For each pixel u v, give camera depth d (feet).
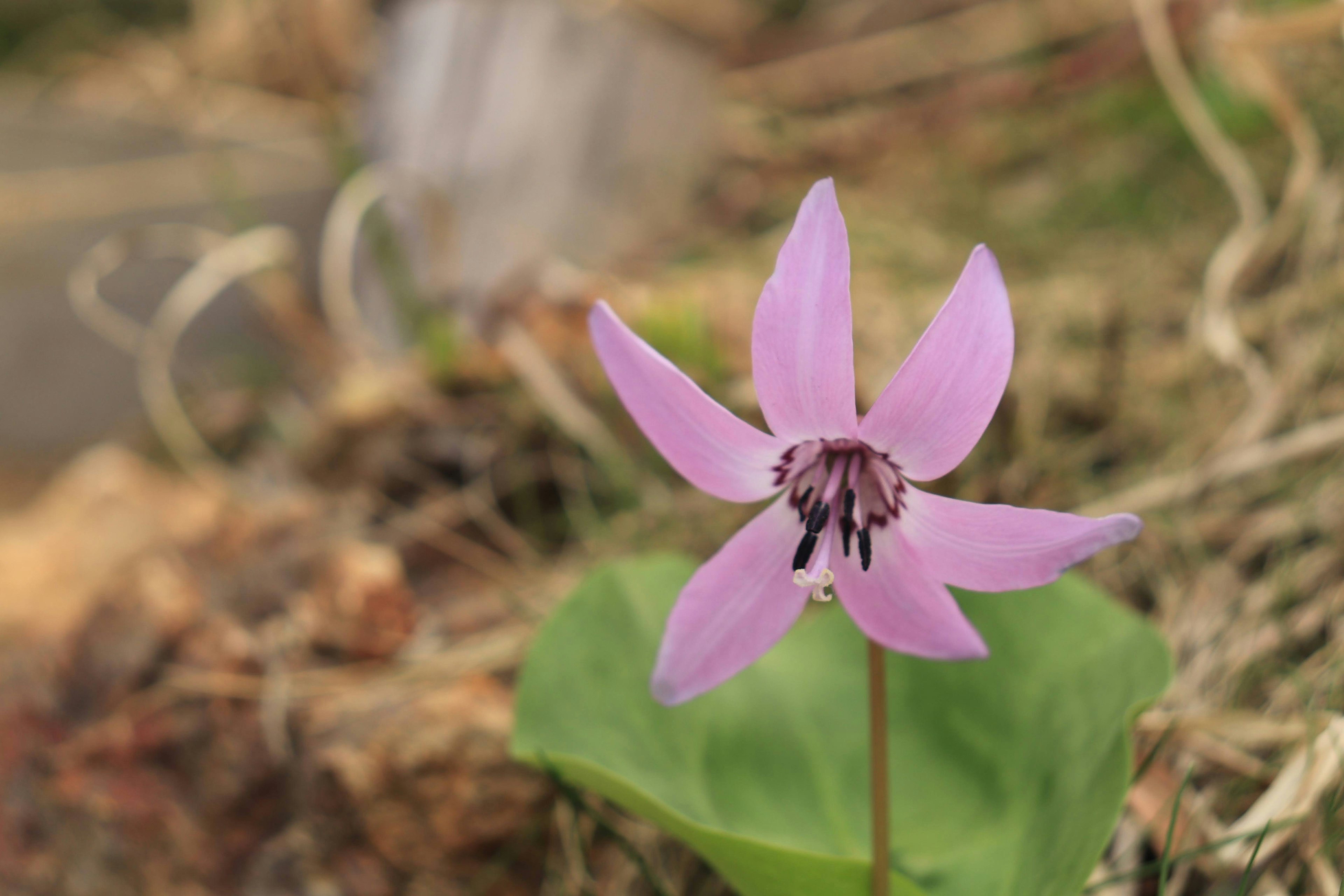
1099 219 2.55
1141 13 2.23
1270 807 1.33
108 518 2.28
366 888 1.48
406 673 1.56
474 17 3.02
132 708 1.55
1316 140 2.31
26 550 2.23
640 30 3.17
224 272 2.65
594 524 1.90
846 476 1.20
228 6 3.73
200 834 1.50
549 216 2.79
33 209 3.06
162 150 3.27
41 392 3.02
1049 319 2.12
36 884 1.51
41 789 1.53
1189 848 1.35
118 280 3.05
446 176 2.84
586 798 1.47
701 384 1.97
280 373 2.80
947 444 1.16
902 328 2.13
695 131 3.13
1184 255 2.30
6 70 4.08
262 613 1.59
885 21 3.60
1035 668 1.33
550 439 2.04
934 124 3.09
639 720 1.34
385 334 2.66
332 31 3.41
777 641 1.21
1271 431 1.79
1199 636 1.50
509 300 2.49
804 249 1.14
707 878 1.44
